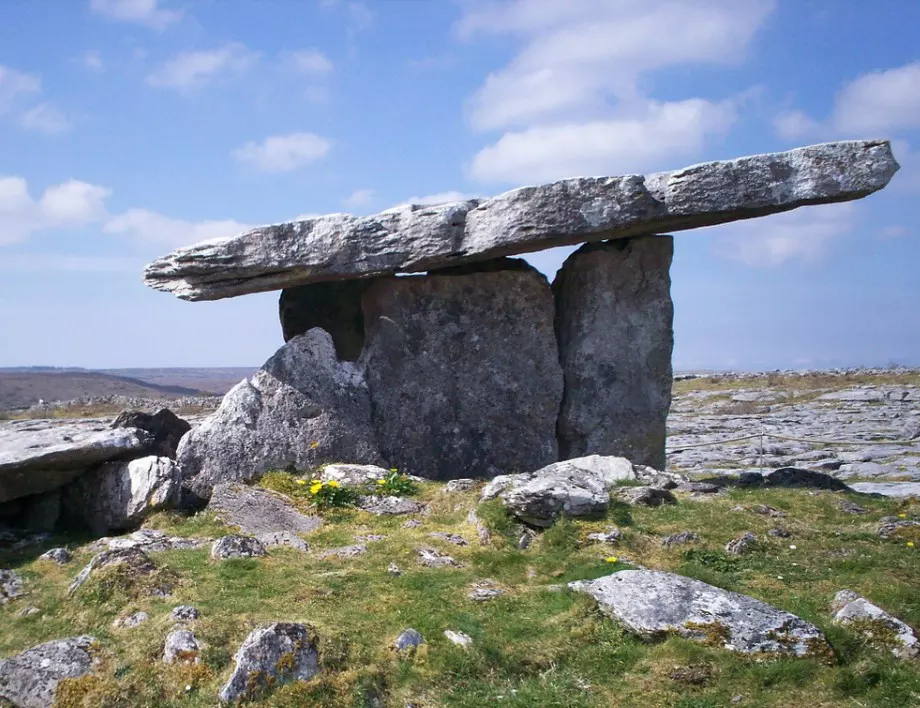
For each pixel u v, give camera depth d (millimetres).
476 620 7879
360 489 12008
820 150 12586
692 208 12758
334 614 7840
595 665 7289
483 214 13078
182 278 13922
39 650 7180
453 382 14203
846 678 7023
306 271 13375
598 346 14477
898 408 27656
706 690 6988
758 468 18250
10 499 11547
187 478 12648
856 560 9320
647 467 12922
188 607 7746
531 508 10156
